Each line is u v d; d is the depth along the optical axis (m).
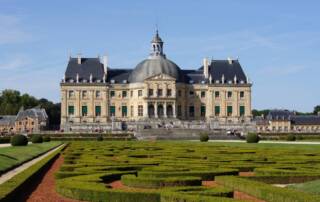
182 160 61.31
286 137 153.38
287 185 40.19
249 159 62.81
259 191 34.28
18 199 35.16
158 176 44.31
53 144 121.62
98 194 33.22
